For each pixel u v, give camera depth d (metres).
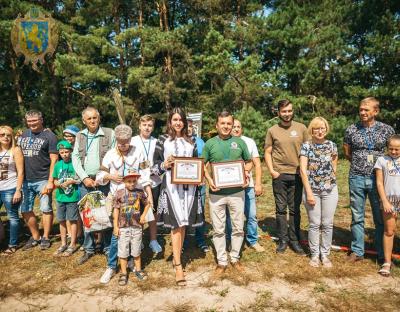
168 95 18.41
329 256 5.00
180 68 18.98
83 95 19.75
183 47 18.42
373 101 4.55
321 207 4.66
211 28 17.11
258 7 20.53
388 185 4.37
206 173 4.50
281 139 5.04
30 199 5.43
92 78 16.22
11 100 19.81
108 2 17.89
